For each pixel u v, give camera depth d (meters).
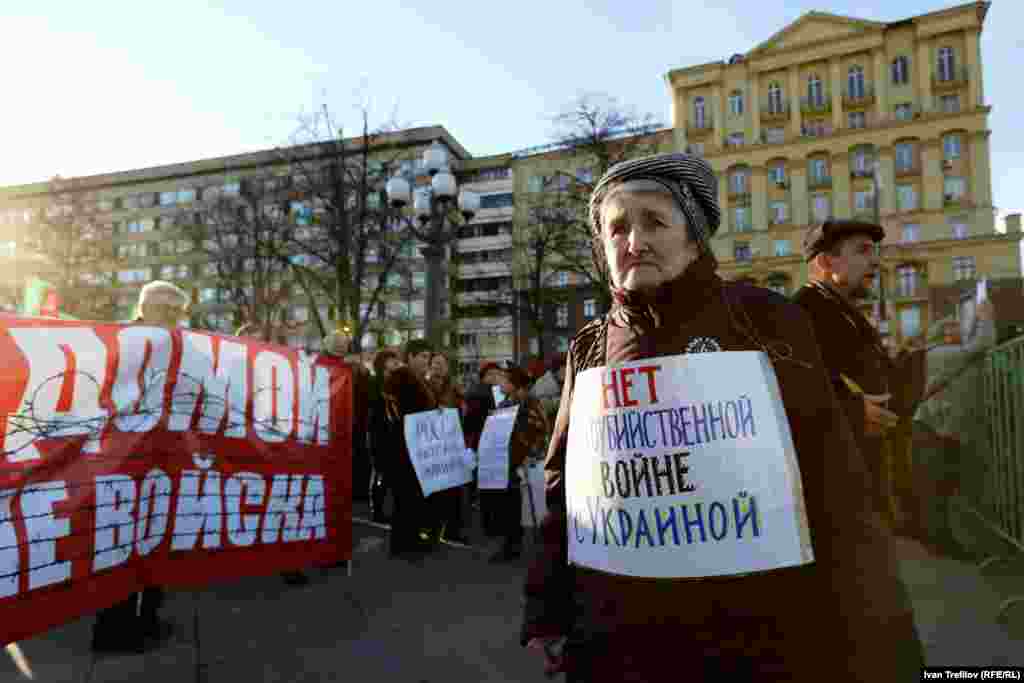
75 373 2.65
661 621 1.02
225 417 3.25
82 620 3.69
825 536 0.97
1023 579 3.77
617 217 1.15
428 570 4.91
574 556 1.19
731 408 1.04
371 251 30.33
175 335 3.08
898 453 4.17
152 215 65.69
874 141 48.16
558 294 33.41
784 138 51.75
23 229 36.28
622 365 1.14
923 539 4.33
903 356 4.24
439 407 5.90
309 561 3.55
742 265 47.62
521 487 5.13
